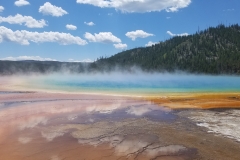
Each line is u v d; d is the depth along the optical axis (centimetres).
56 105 1495
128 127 1003
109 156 699
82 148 759
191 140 840
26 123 1051
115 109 1383
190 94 2033
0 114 1225
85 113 1266
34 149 745
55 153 717
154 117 1185
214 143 809
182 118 1162
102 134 906
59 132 923
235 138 857
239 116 1196
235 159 682
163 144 802
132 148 764
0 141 814
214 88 2538
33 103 1562
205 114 1248
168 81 3694
